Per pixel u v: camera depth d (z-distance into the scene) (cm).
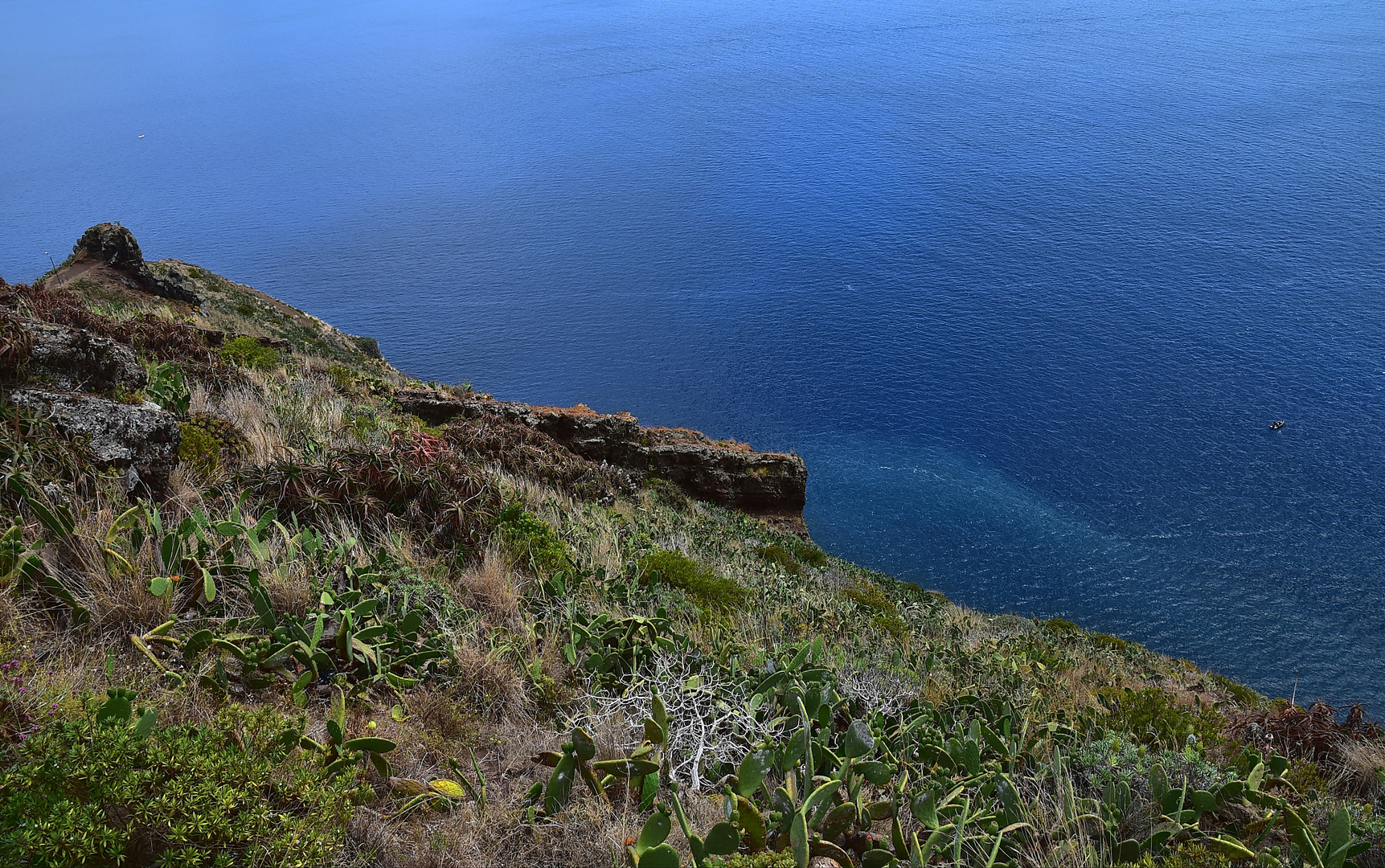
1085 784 479
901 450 11931
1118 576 7856
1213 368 14888
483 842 345
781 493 2708
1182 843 404
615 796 394
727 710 460
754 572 1145
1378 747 588
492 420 1549
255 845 271
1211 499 9806
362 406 1362
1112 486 10281
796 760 390
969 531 8781
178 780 269
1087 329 17762
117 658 388
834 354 18012
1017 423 13062
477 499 720
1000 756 485
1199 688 1183
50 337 630
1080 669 1098
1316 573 7906
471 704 456
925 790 407
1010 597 7488
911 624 1191
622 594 687
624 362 18988
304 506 634
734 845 336
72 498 484
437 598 550
